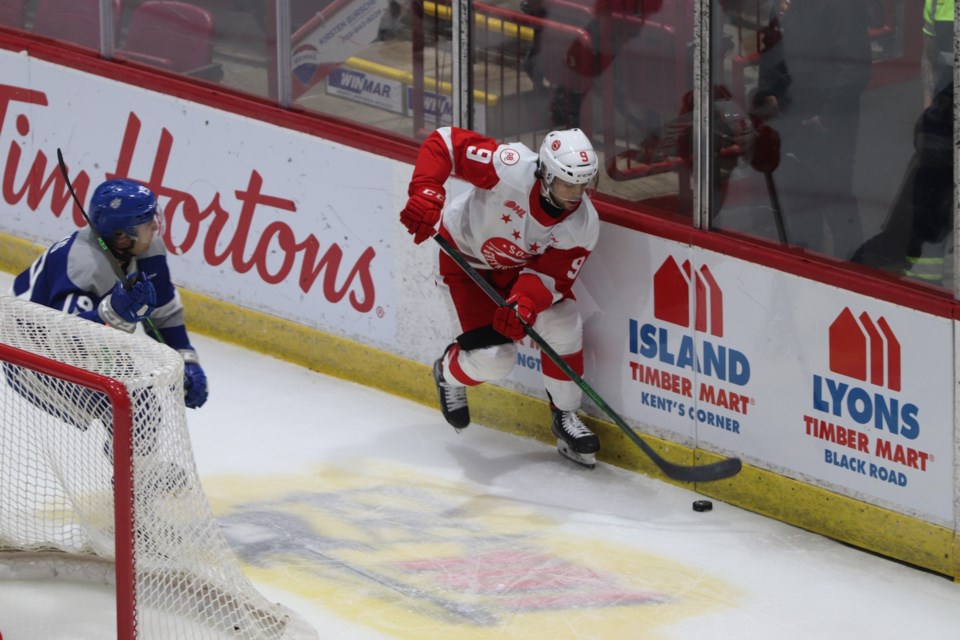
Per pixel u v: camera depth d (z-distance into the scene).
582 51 17.34
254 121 20.67
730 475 16.30
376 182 19.52
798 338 16.16
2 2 23.36
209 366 20.98
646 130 17.06
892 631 14.68
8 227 24.03
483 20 18.08
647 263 17.27
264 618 14.23
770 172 16.17
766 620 14.86
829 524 16.39
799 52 15.63
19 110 23.36
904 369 15.34
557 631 14.59
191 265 22.00
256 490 17.50
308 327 20.89
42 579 15.39
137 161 22.22
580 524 16.78
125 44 22.08
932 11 14.57
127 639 13.16
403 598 15.17
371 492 17.50
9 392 14.88
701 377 17.12
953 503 15.34
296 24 19.98
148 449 13.19
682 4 16.38
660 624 14.75
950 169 14.76
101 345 13.79
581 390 17.73
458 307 17.66
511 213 16.64
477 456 18.44
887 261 15.47
